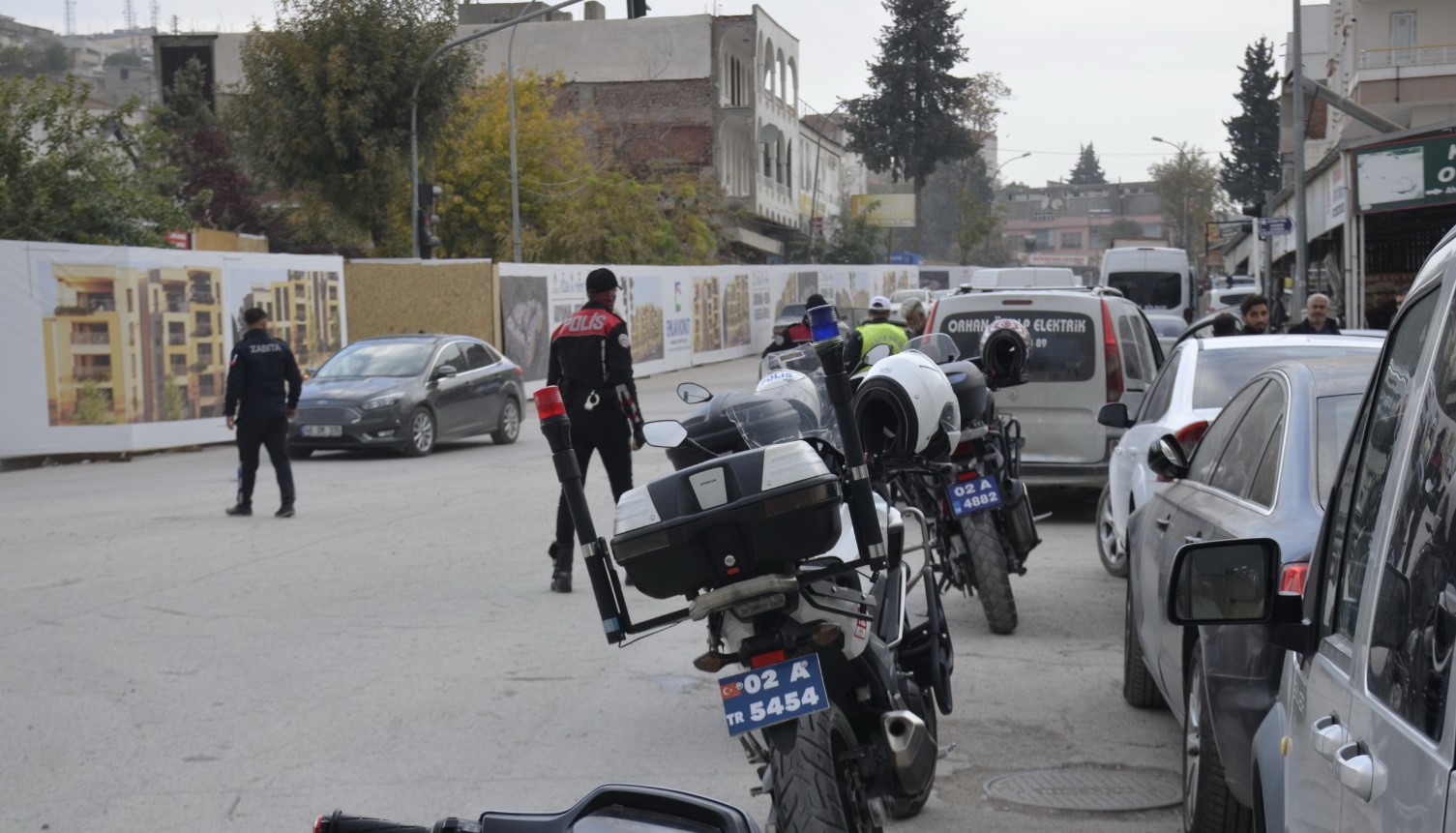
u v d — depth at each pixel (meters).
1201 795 4.53
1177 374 9.58
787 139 74.00
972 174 137.88
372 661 7.86
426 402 20.27
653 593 4.15
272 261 23.97
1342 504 3.00
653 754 6.12
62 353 20.25
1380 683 2.42
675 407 26.92
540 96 54.25
